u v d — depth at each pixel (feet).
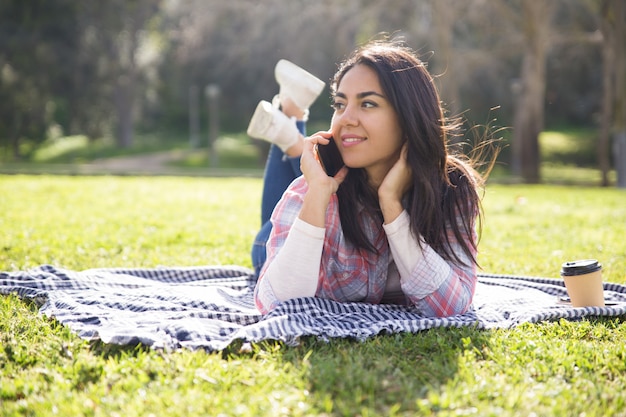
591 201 43.34
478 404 7.89
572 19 85.87
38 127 142.92
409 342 9.94
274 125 13.97
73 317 10.82
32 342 10.03
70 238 21.67
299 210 11.28
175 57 132.46
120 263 17.85
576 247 21.90
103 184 47.44
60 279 13.69
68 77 130.31
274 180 14.48
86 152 137.90
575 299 12.11
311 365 8.98
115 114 149.79
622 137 64.85
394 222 10.46
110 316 10.79
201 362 9.00
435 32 79.10
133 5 131.23
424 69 10.37
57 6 124.67
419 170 10.37
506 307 12.13
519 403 7.97
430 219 10.45
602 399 8.16
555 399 8.13
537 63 72.23
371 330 10.07
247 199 38.91
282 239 11.26
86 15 128.47
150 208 32.81
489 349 9.79
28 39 123.95
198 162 119.44
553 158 120.98
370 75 10.22
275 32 94.22
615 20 63.46
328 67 94.99
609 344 10.28
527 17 70.85
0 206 31.04
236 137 151.43
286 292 10.74
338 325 10.27
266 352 9.49
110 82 136.87
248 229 25.23
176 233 23.57
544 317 11.37
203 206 34.37
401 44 11.23
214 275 15.08
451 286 10.77
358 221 11.00
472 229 11.07
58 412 7.79
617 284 13.83
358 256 11.19
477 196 11.10
